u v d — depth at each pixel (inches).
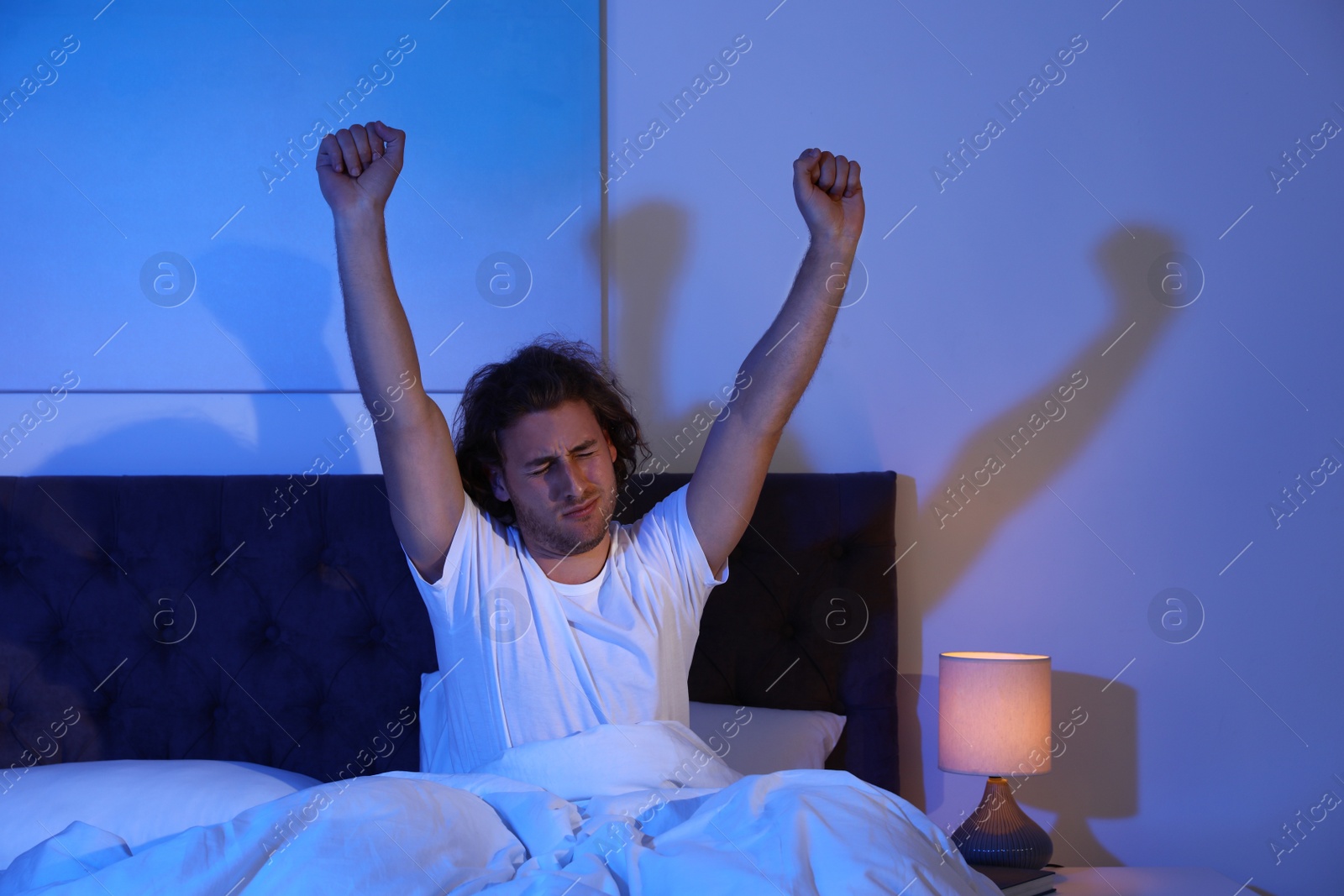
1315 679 82.4
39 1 80.9
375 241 57.7
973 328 85.0
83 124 80.9
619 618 63.2
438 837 46.6
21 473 79.6
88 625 75.9
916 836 46.6
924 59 85.7
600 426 67.7
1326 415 83.6
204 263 81.2
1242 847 82.0
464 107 83.5
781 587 80.7
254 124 81.8
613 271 85.2
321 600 77.4
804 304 63.2
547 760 56.2
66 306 80.3
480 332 83.2
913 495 84.5
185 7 81.7
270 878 43.6
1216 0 85.0
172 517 77.0
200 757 76.2
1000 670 72.5
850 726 79.3
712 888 41.1
